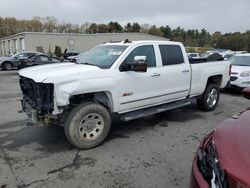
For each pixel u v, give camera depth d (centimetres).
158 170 404
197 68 680
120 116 543
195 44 9562
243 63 1114
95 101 501
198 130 589
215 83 775
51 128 585
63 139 523
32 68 521
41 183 368
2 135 547
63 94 438
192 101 690
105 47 598
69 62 603
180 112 740
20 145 496
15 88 1183
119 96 516
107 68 507
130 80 527
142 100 560
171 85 616
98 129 488
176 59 634
